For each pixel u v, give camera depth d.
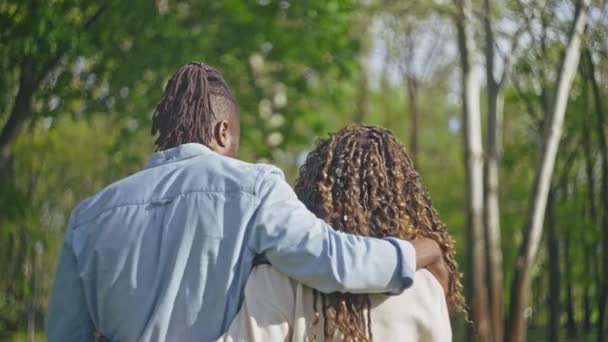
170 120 2.56
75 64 11.29
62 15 10.49
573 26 11.50
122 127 12.54
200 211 2.41
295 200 2.42
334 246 2.34
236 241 2.38
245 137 14.69
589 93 12.88
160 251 2.41
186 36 12.06
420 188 2.55
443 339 2.42
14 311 12.89
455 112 28.52
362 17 14.82
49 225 13.42
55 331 2.54
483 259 12.55
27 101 10.63
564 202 14.55
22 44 10.09
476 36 13.05
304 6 13.49
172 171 2.48
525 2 11.94
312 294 2.39
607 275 12.64
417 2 13.04
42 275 13.09
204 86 2.57
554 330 13.43
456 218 23.38
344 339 2.37
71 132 14.38
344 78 14.91
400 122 27.59
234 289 2.38
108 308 2.44
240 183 2.42
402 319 2.40
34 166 13.34
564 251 14.68
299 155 19.94
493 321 12.38
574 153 13.88
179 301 2.38
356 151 2.52
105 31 11.18
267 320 2.36
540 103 13.78
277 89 15.39
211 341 2.37
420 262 2.42
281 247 2.34
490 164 12.71
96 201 2.51
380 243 2.37
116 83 11.54
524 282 12.01
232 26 13.18
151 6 11.32
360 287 2.34
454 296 2.54
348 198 2.47
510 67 12.52
